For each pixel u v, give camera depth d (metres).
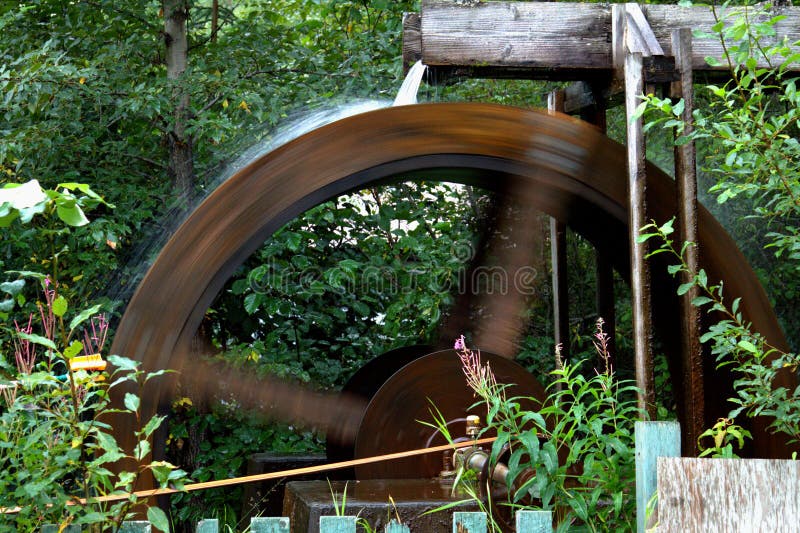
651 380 4.08
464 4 4.46
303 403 6.32
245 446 6.17
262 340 6.63
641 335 4.11
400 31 6.77
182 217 6.44
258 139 6.61
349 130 4.38
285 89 6.49
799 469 1.89
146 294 4.07
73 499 2.37
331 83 6.63
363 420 4.54
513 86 7.15
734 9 3.68
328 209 6.40
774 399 3.43
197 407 6.15
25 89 5.66
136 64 6.64
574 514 3.04
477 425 3.98
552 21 4.52
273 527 2.19
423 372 4.63
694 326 4.09
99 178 6.27
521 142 4.58
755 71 3.60
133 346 4.02
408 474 4.56
